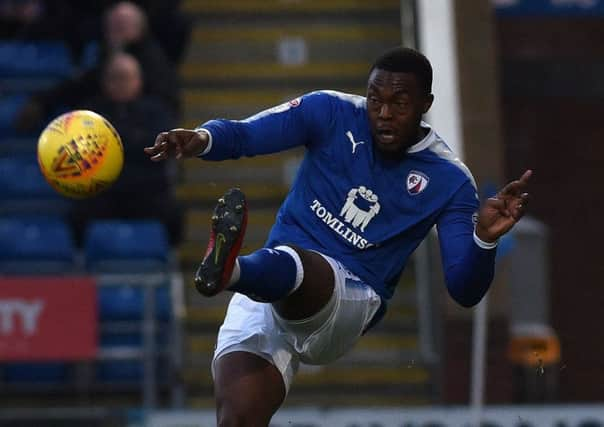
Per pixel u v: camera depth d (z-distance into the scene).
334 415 34.22
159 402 39.34
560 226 52.50
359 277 19.16
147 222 40.66
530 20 52.69
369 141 19.12
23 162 43.50
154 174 40.34
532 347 42.66
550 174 52.72
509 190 17.75
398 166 19.12
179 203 42.72
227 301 42.34
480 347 36.69
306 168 19.41
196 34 47.84
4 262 40.72
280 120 19.03
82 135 18.27
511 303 42.84
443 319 41.59
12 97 45.50
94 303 37.03
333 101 19.31
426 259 42.06
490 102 43.50
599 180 52.62
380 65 18.62
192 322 41.72
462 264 18.39
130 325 38.97
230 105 46.19
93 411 37.22
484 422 34.25
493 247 18.03
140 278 37.62
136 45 41.97
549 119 52.75
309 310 18.44
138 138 39.88
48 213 43.06
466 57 43.75
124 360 39.50
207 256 17.34
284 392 19.08
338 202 19.16
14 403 39.41
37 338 36.81
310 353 19.11
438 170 19.16
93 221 40.47
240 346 19.08
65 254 40.81
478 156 43.28
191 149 18.14
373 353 41.34
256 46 47.69
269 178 44.88
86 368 39.25
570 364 51.69
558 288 52.16
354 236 19.12
